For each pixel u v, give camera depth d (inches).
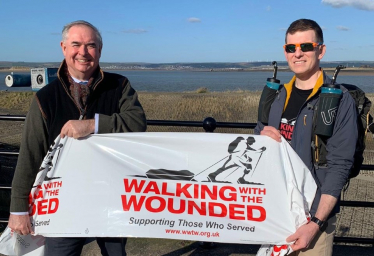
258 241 88.7
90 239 138.6
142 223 91.3
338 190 79.7
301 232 82.2
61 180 91.7
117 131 90.6
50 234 90.4
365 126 83.4
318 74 87.2
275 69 95.3
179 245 135.9
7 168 278.2
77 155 91.9
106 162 92.4
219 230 90.5
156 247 134.7
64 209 91.3
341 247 136.3
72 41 86.7
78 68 88.4
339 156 80.3
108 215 91.4
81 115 90.4
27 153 87.8
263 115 95.0
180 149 92.6
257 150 90.3
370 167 127.6
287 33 88.5
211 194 91.6
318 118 80.3
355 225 225.8
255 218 89.7
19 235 93.2
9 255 94.7
